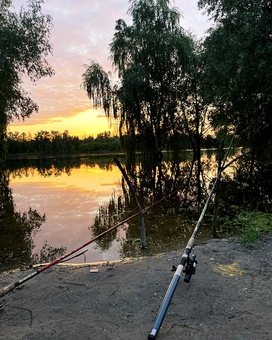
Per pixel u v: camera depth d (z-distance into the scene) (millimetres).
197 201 9359
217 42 10016
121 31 18031
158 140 19828
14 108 12555
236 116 10398
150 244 5504
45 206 9625
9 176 20828
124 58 18578
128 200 10125
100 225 7152
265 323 2404
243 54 8227
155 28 17547
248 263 3609
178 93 19156
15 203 10305
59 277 3459
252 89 9484
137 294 2977
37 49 11211
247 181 12148
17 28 10938
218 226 6363
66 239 6184
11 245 5867
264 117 9922
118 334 2352
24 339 2320
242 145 12242
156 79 18188
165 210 8320
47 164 34406
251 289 2977
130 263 3818
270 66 8094
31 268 3979
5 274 3746
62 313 2686
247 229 4945
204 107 19016
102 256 5055
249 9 8594
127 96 17516
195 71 18109
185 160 22438
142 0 17188
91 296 2975
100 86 18922
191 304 2746
